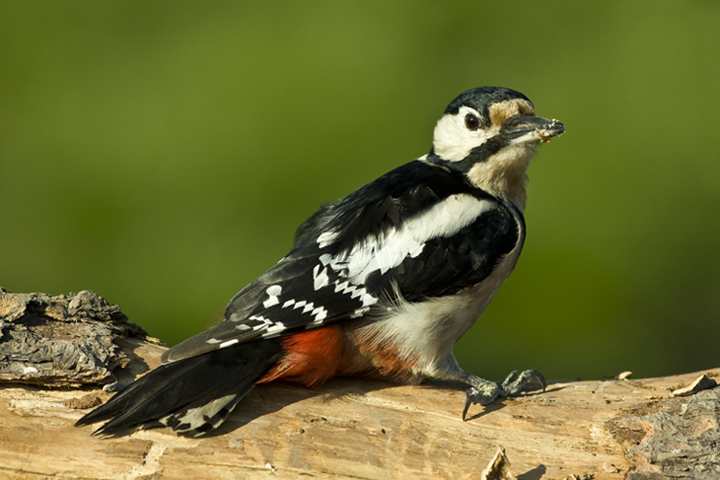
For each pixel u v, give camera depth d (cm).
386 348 848
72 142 1734
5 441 718
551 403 815
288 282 823
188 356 754
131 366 827
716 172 1814
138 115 1766
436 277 855
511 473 718
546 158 1820
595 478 726
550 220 1745
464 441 757
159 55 1844
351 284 830
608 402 810
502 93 965
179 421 723
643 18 2116
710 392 779
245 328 781
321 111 1809
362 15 1933
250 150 1748
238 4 1902
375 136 1809
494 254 884
